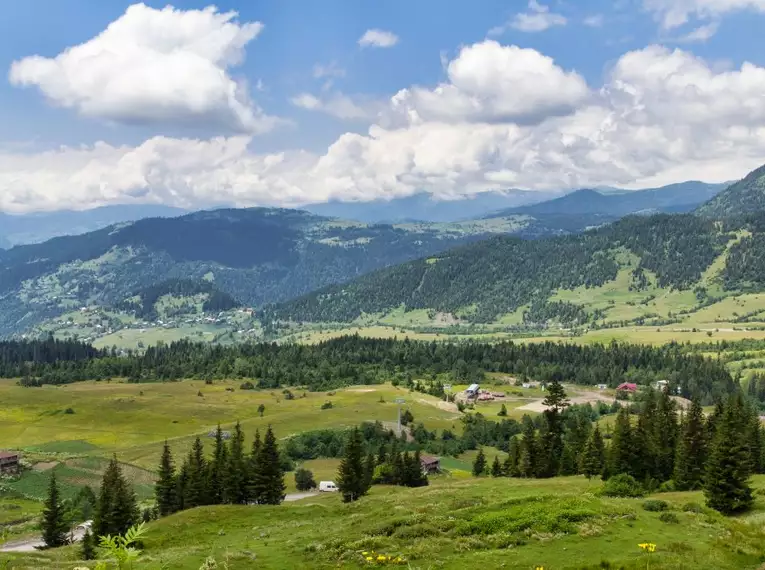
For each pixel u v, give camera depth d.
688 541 42.66
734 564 37.56
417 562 41.47
